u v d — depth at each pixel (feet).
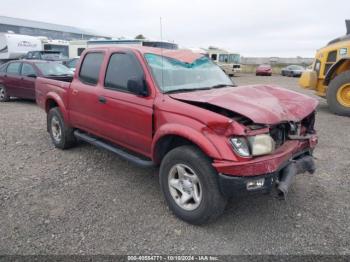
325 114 32.42
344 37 33.24
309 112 12.00
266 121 9.85
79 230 10.73
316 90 35.91
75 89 16.52
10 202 12.55
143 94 12.40
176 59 14.17
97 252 9.63
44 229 10.75
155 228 10.92
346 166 16.71
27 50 81.56
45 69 35.40
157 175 15.42
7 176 15.14
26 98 36.94
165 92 12.30
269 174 9.89
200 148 10.23
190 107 10.82
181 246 9.97
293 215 11.80
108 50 14.97
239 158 9.62
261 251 9.76
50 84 18.97
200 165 10.30
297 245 10.04
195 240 10.28
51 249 9.72
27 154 18.37
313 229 10.90
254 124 10.13
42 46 84.69
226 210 12.10
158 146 11.92
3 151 18.89
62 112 17.75
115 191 13.67
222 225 11.12
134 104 12.82
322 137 22.58
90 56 16.20
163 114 11.56
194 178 10.78
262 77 116.98
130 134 13.32
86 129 16.39
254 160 9.69
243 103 10.48
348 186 14.29
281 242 10.18
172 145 12.12
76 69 16.94
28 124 26.03
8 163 16.88
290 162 10.76
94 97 15.05
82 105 16.08
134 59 13.38
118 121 13.79
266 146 9.91
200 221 10.79
